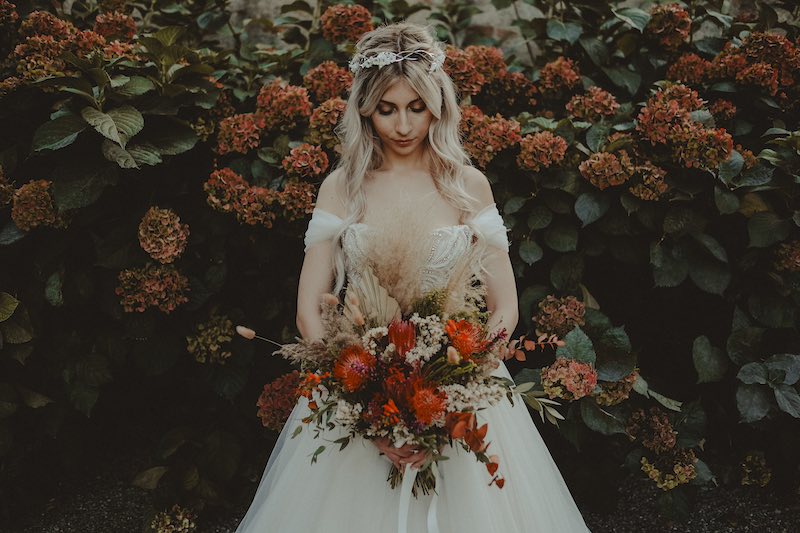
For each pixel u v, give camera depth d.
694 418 2.74
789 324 2.73
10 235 2.66
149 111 2.67
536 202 2.76
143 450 3.35
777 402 2.64
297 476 2.13
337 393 1.82
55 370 2.85
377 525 1.97
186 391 3.17
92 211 2.68
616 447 2.89
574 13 3.48
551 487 2.26
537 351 2.85
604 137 2.82
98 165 2.59
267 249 2.78
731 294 2.86
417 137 2.14
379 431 1.76
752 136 3.04
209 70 2.84
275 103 2.80
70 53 2.60
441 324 1.80
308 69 3.19
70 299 2.71
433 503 1.92
